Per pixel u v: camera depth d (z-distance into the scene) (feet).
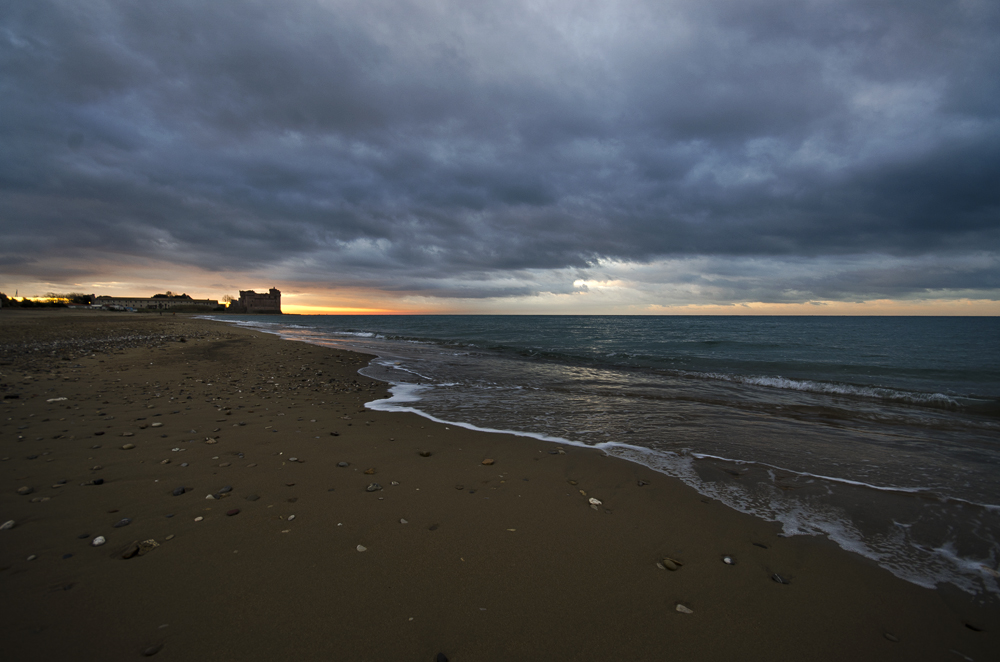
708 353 66.49
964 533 11.41
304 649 6.51
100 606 7.16
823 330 146.00
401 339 97.81
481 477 14.46
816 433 21.57
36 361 36.63
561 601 7.99
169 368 37.24
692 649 6.95
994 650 7.16
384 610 7.48
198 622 6.95
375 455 16.33
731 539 10.75
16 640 6.30
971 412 27.73
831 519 12.08
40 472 12.94
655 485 14.20
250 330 122.52
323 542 9.70
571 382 37.40
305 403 25.80
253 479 13.29
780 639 7.27
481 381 37.19
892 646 7.20
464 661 6.45
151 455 14.94
